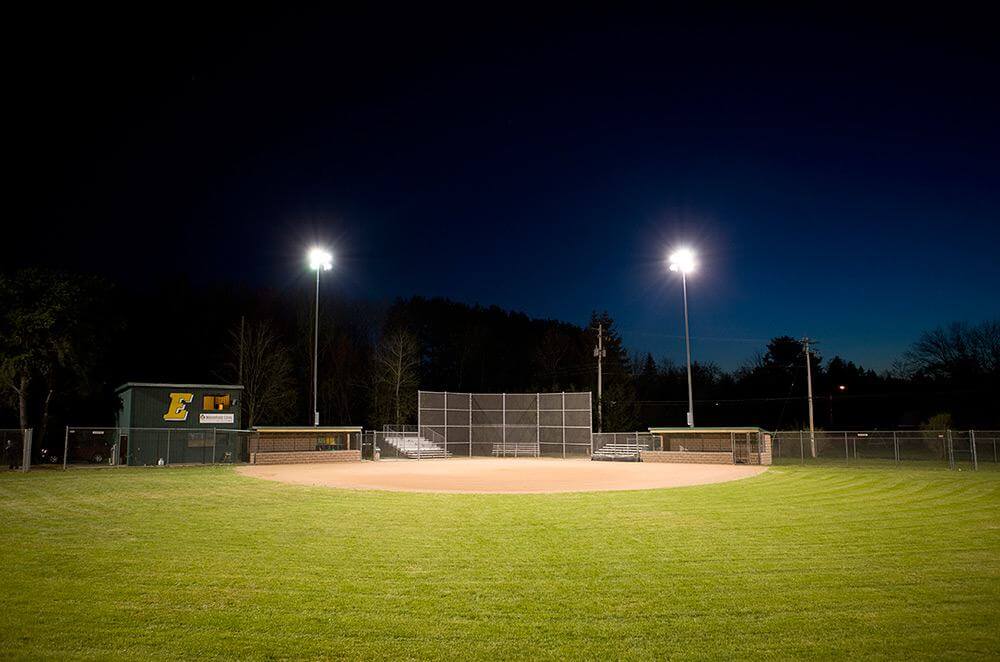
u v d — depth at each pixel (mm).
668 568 9125
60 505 15461
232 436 32156
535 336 70312
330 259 35188
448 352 63094
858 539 11289
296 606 7309
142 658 5762
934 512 14594
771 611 7168
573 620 6859
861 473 25609
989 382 57625
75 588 8023
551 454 40125
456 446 40156
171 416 31250
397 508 15047
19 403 31031
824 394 65625
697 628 6605
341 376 51281
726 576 8688
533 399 41094
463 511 14578
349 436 36250
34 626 6598
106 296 33125
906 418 62062
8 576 8609
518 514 14156
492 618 6914
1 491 18375
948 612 7117
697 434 35188
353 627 6617
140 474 24375
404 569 9039
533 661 5746
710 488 19734
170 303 48438
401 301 62219
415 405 47562
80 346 31578
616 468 29672
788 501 16484
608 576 8680
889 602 7488
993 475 24344
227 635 6359
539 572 8891
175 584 8227
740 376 77250
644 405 69375
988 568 9141
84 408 39281
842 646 6086
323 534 11664
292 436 33938
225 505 15477
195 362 48000
